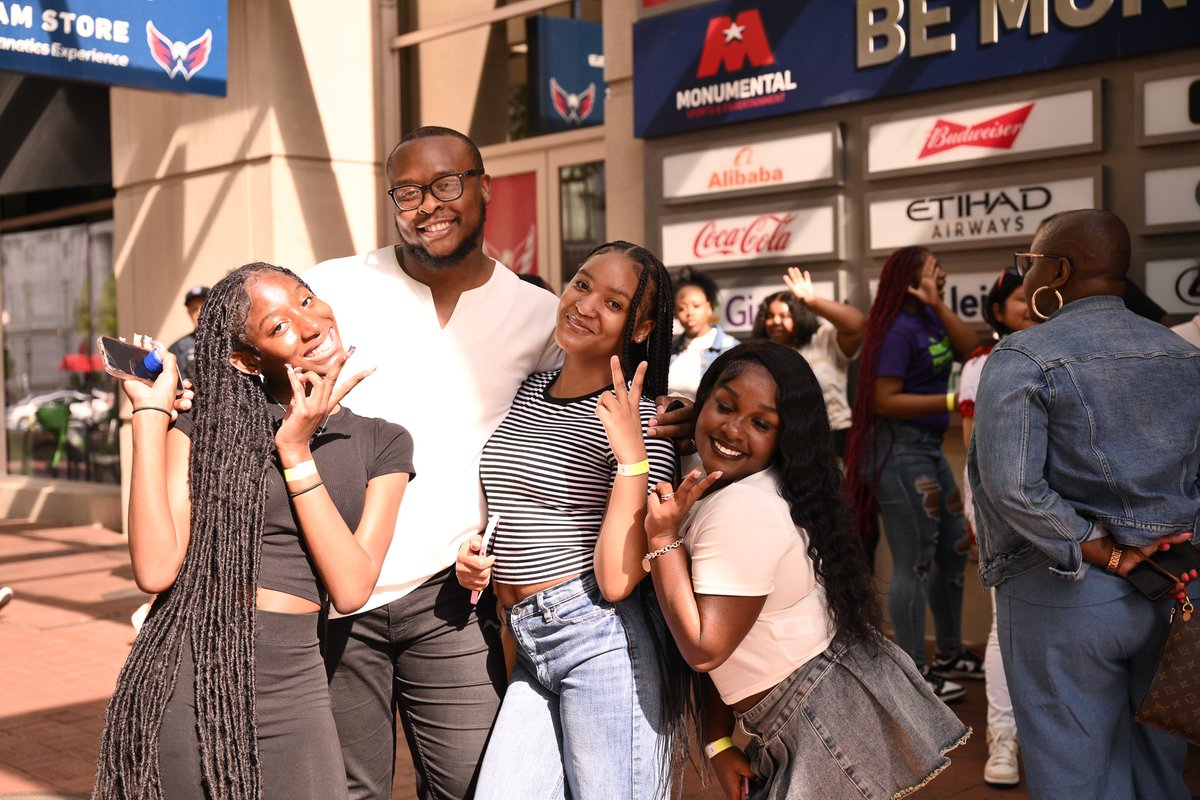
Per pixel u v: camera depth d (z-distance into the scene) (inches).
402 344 111.3
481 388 111.7
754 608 91.5
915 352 195.6
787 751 95.3
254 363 92.4
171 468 89.1
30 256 466.3
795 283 208.4
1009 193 214.8
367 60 346.0
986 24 213.6
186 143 358.0
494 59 323.3
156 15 257.9
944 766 93.7
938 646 211.6
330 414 94.0
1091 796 108.6
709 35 250.7
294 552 89.6
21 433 479.2
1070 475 107.3
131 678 85.2
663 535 92.1
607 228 279.4
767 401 94.7
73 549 379.2
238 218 343.0
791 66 238.8
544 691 103.0
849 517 96.8
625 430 94.8
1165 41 195.0
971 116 218.1
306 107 336.2
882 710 94.3
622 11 271.9
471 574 104.2
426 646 110.7
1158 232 200.1
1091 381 106.0
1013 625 112.5
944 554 208.7
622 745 96.6
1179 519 105.7
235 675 85.0
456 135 109.6
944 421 198.8
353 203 345.4
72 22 246.4
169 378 89.7
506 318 113.7
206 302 91.7
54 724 199.2
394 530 100.8
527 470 102.3
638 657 98.3
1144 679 110.3
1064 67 207.9
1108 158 205.5
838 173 234.7
